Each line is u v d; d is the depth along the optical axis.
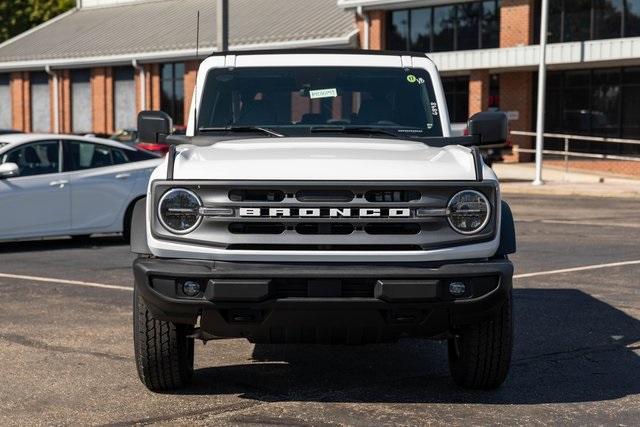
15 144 13.61
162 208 6.02
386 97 7.59
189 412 6.12
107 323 8.80
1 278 11.42
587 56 32.41
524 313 9.45
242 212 5.96
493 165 35.28
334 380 6.95
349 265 5.94
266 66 7.69
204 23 45.47
